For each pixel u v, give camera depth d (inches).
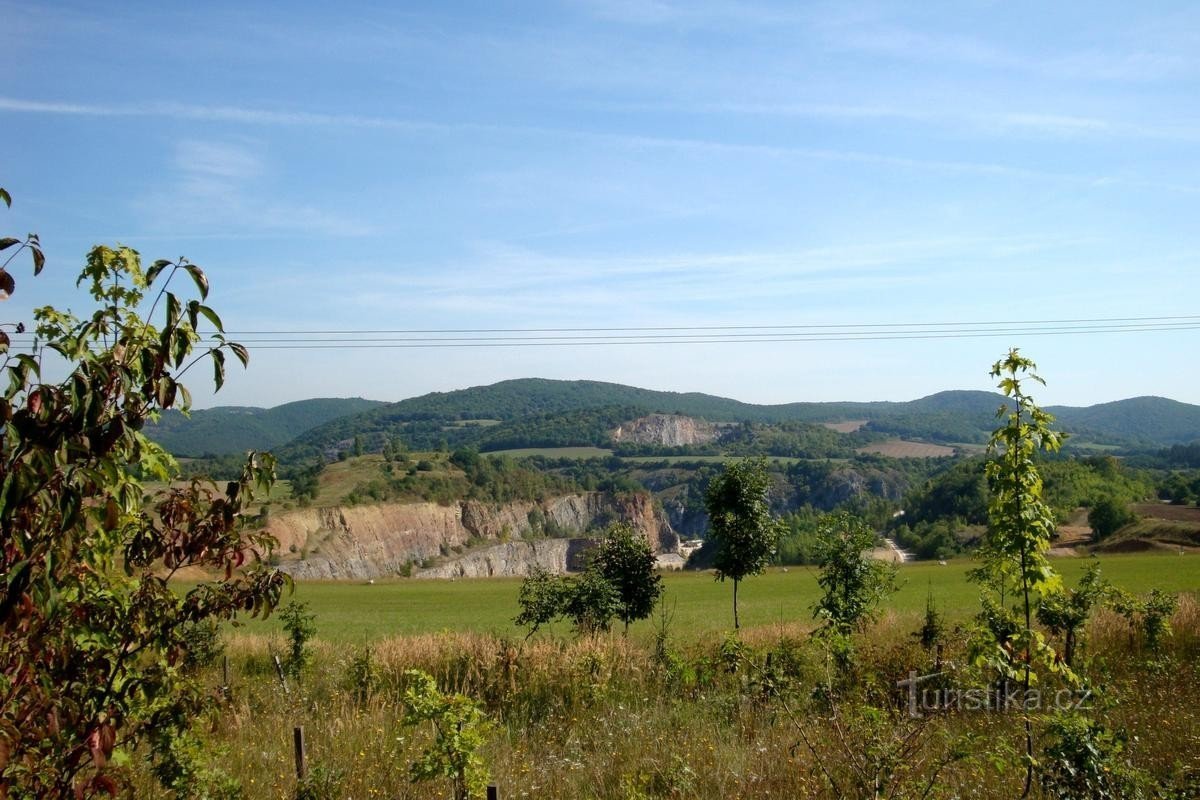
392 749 368.2
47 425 129.1
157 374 141.0
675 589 2166.6
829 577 689.6
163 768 245.1
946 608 1233.4
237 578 175.2
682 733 402.9
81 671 152.7
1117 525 3056.1
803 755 335.6
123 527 165.3
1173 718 394.9
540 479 6373.0
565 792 325.1
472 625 1482.5
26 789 145.2
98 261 170.1
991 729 368.2
